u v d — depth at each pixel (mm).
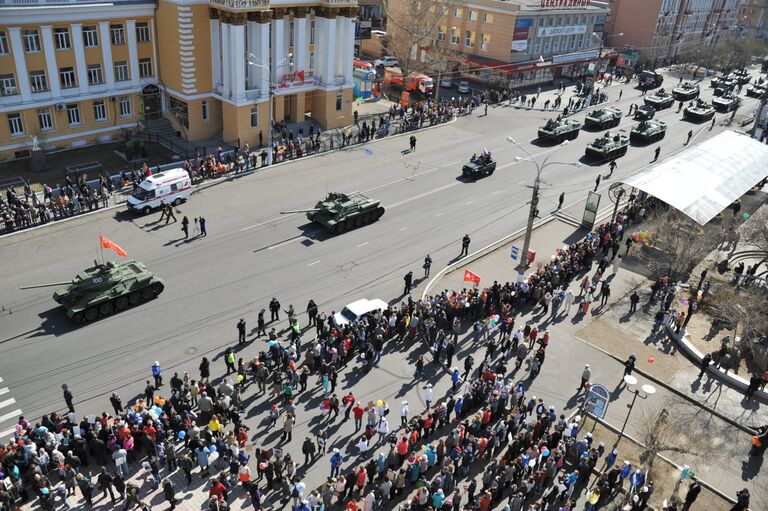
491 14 82188
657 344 33625
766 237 39469
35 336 29922
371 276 37219
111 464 23391
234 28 50312
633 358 30172
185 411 24562
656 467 25734
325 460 24391
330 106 60719
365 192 48188
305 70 59656
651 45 110938
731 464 26219
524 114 72438
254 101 54000
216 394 26266
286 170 50906
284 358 28375
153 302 33188
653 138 66562
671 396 29953
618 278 39906
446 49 86125
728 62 107312
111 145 52906
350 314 31625
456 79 85938
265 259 37938
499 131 65688
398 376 29516
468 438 24766
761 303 33875
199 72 53219
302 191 47250
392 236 42188
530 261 36812
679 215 42625
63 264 35656
